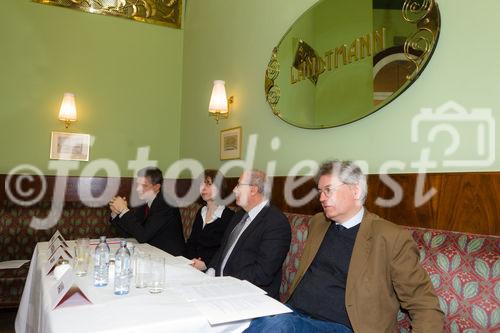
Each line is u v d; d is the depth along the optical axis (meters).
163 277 1.60
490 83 1.63
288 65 2.88
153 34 4.86
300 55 2.77
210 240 2.78
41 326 1.37
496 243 1.44
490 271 1.40
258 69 3.33
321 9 2.60
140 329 1.12
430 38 1.86
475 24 1.70
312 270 1.80
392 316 1.55
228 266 2.22
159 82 4.87
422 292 1.46
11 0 4.19
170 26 4.95
